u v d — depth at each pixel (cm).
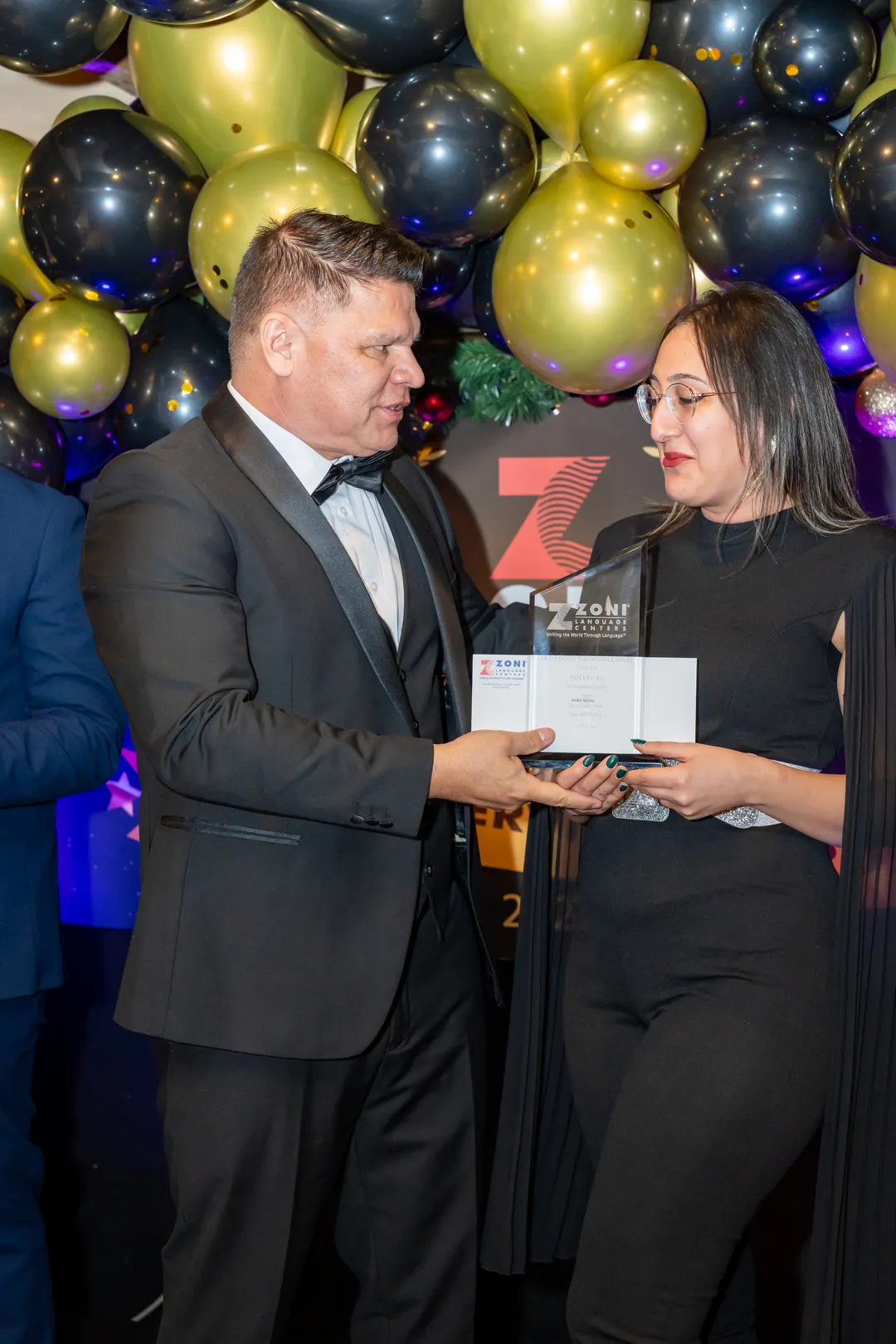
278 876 152
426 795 146
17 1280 180
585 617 154
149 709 147
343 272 152
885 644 143
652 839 153
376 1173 170
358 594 157
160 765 146
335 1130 158
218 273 199
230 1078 152
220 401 165
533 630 156
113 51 255
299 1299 219
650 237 193
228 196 196
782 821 146
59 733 179
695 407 151
